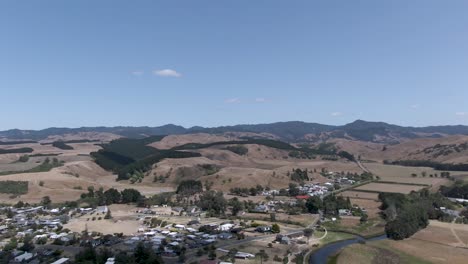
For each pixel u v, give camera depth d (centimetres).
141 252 18525
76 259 18500
